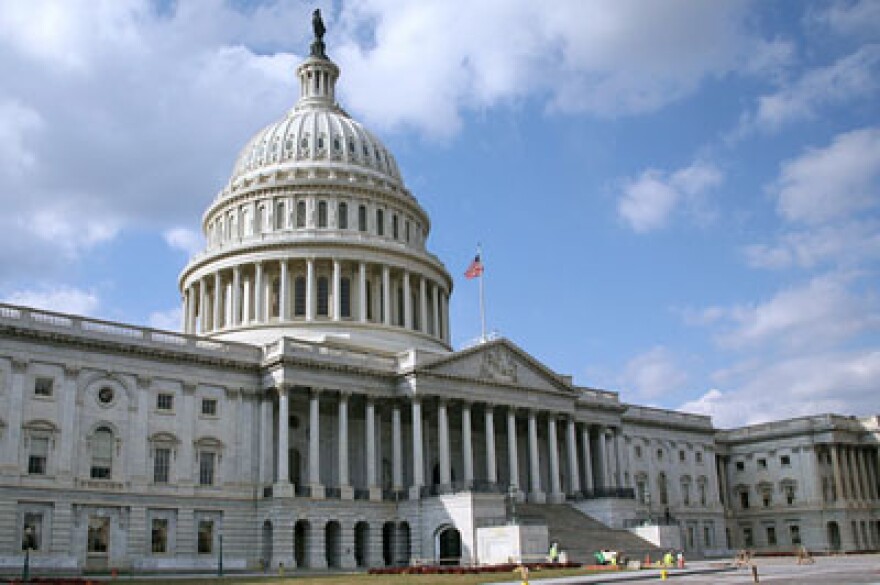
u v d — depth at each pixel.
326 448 83.38
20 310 67.25
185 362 75.38
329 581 53.53
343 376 81.12
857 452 132.25
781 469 130.50
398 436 83.75
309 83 127.44
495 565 66.19
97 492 68.00
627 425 114.62
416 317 109.25
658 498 115.19
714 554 110.38
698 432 124.94
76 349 69.50
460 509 74.81
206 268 105.38
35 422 66.19
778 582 43.12
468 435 86.31
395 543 80.12
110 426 70.19
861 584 40.09
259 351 80.62
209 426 75.69
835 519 123.81
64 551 65.44
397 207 113.38
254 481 76.81
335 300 100.94
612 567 65.31
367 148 117.69
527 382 93.56
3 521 63.22
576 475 95.75
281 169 110.19
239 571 70.56
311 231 103.62
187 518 72.25
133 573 66.25
